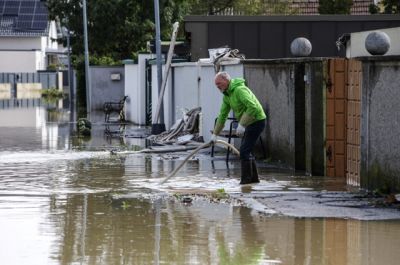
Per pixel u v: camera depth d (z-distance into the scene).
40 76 129.62
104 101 68.12
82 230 15.73
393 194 18.86
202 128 33.56
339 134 23.70
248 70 28.62
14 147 34.03
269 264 13.12
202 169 25.47
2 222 16.48
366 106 20.48
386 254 13.77
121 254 13.81
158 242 14.70
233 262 13.26
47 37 142.38
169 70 38.81
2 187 21.42
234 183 22.19
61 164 27.14
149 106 49.19
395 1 45.69
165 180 22.19
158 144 34.19
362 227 15.91
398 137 18.95
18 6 140.88
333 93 23.66
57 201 19.12
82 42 71.19
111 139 38.62
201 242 14.68
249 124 21.92
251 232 15.51
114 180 22.89
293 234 15.31
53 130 44.53
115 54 72.25
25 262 13.27
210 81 32.31
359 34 28.09
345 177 23.59
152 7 69.25
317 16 39.09
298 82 24.69
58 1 71.31
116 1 69.00
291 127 25.05
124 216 17.17
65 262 13.27
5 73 122.50
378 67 19.81
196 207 18.27
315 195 19.81
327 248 14.19
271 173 24.27
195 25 39.56
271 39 39.44
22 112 65.44
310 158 23.89
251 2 72.81
